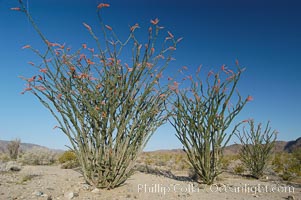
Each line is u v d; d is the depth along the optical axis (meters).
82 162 5.79
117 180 5.82
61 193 5.43
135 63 5.76
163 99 6.11
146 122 5.99
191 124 7.78
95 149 5.77
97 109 5.53
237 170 12.46
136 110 5.84
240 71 7.32
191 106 7.89
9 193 5.10
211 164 7.70
